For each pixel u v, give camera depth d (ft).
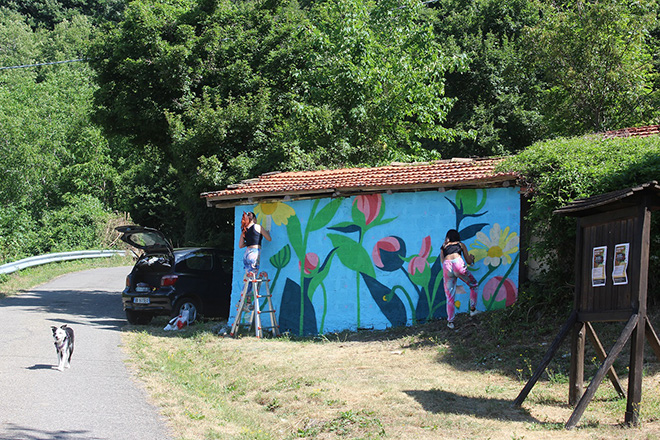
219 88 61.16
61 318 44.14
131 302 42.06
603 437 17.74
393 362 28.86
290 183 40.63
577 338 21.42
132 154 140.97
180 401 22.86
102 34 65.00
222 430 19.77
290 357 30.89
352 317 37.50
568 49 59.98
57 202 134.51
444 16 102.37
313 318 38.47
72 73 162.09
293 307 39.14
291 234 39.88
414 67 69.77
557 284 31.09
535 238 34.01
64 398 22.61
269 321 39.68
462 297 34.99
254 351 32.55
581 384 21.35
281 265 39.86
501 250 34.27
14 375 25.90
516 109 85.20
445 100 69.97
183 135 57.72
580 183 29.45
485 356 28.35
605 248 20.27
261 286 39.47
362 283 37.58
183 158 57.93
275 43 63.87
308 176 42.93
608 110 59.31
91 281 72.13
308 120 61.05
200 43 61.93
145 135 64.75
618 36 57.36
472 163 38.22
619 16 57.31
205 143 57.00
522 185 33.09
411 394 23.13
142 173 137.18
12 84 165.37
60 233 111.04
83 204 121.60
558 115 62.23
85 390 23.90
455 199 35.81
